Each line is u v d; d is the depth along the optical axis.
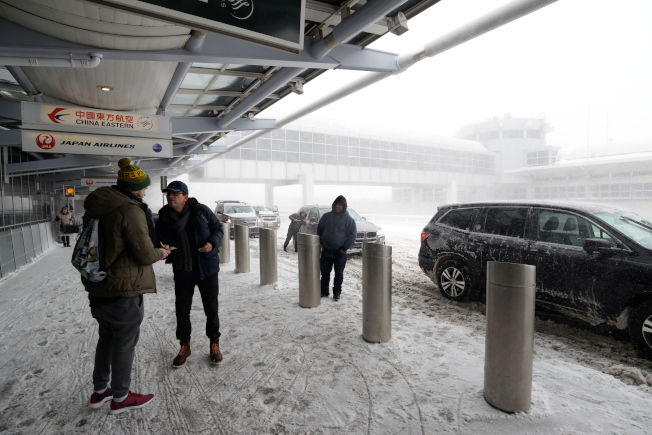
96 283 2.42
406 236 18.23
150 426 2.54
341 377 3.18
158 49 5.05
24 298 6.32
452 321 4.81
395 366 3.36
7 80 7.66
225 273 8.00
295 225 12.17
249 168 36.84
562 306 4.25
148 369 3.41
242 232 7.98
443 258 5.97
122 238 2.42
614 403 2.66
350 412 2.65
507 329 2.53
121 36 4.65
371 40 6.12
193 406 2.79
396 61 6.68
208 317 3.50
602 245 3.86
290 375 3.24
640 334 3.56
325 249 5.70
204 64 7.17
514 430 2.38
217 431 2.48
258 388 3.04
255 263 9.31
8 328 4.69
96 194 2.42
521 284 2.48
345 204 5.55
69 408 2.78
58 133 7.59
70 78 6.62
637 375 3.12
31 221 14.11
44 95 7.84
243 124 11.67
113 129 8.14
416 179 49.66
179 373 3.33
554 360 3.51
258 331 4.35
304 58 5.85
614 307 3.79
